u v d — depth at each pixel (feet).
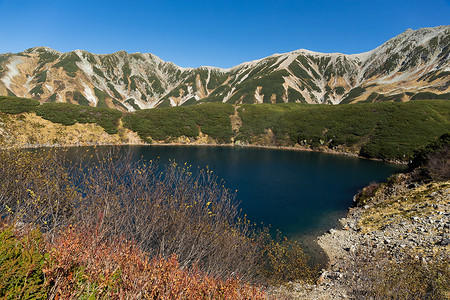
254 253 34.91
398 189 76.69
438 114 249.14
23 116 219.82
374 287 28.86
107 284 12.50
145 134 281.33
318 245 54.49
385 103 293.23
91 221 17.79
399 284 26.89
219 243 25.30
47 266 12.11
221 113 339.98
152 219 22.26
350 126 267.80
